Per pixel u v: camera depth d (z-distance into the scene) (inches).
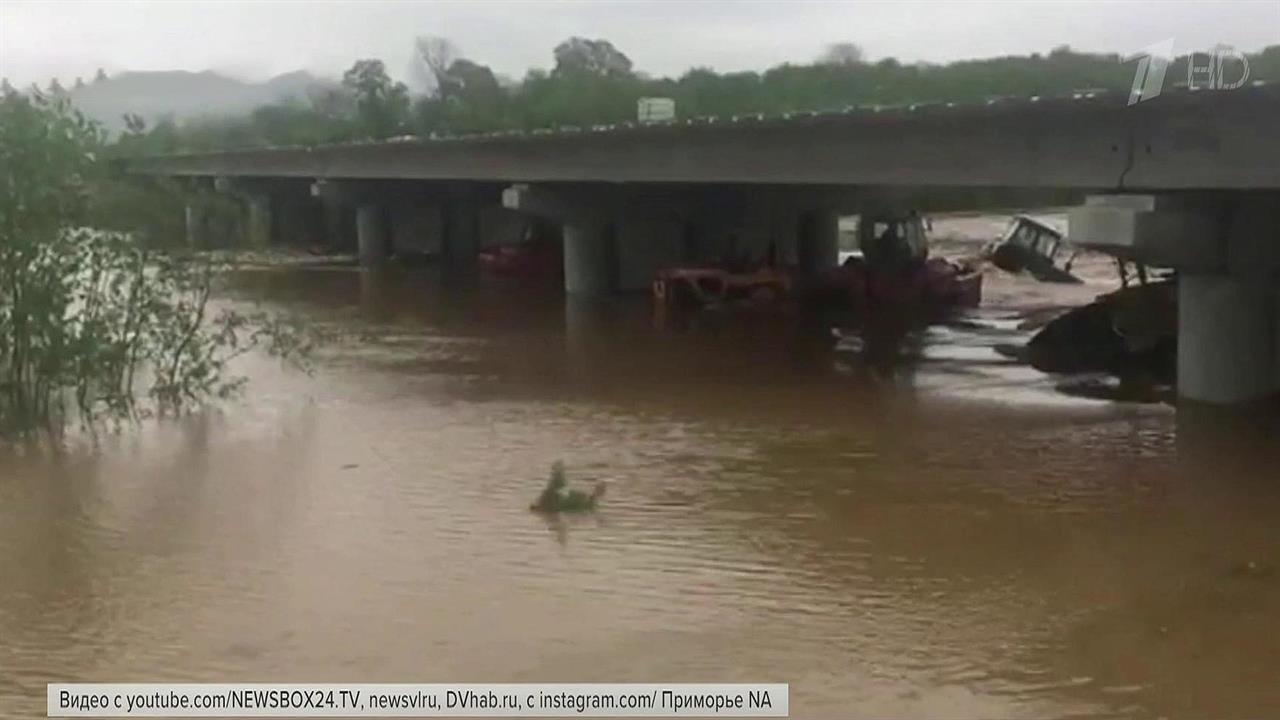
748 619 623.5
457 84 4288.9
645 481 878.4
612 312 1895.9
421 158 2271.2
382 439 1006.4
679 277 1929.1
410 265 2888.8
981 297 2033.7
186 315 1247.5
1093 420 1068.5
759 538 749.3
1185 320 1144.8
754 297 1926.7
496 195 3100.4
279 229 3750.0
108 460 939.3
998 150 1161.4
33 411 1048.8
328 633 607.5
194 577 686.5
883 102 2273.6
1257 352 1120.2
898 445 983.6
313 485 868.0
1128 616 626.2
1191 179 1003.9
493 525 775.1
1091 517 789.2
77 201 1092.5
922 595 655.8
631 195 2180.1
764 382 1273.4
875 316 1818.4
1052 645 591.2
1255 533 754.2
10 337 1048.2
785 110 2652.6
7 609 643.5
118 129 1584.6
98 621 626.8
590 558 713.0
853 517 791.1
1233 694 539.8
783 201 2212.1
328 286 2358.5
